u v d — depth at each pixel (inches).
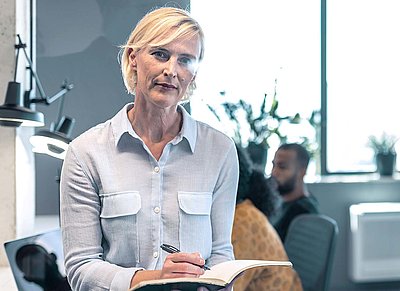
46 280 82.0
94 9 128.9
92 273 51.9
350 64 189.6
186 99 56.7
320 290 93.3
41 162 140.7
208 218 56.2
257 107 173.6
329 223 95.7
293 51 182.4
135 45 51.4
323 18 184.4
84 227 53.9
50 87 131.7
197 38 51.8
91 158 54.4
